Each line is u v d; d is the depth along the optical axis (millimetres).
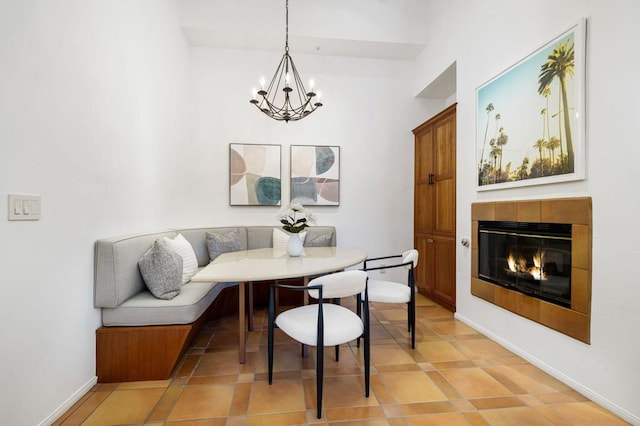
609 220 1565
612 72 1545
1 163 1239
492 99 2439
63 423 1487
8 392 1262
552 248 1903
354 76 4016
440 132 3328
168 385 1822
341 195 4012
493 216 2430
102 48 1931
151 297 2025
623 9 1494
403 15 3680
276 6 3475
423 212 3752
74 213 1663
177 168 3312
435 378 1887
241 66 3793
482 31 2578
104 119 1954
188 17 3352
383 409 1590
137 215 2416
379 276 4086
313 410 1584
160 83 2859
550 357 1923
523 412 1567
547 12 1926
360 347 2328
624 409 1499
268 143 3861
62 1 1569
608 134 1568
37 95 1414
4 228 1247
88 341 1772
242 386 1810
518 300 2160
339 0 3572
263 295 3395
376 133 4062
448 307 3201
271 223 3871
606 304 1581
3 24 1243
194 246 3211
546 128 1925
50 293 1488
